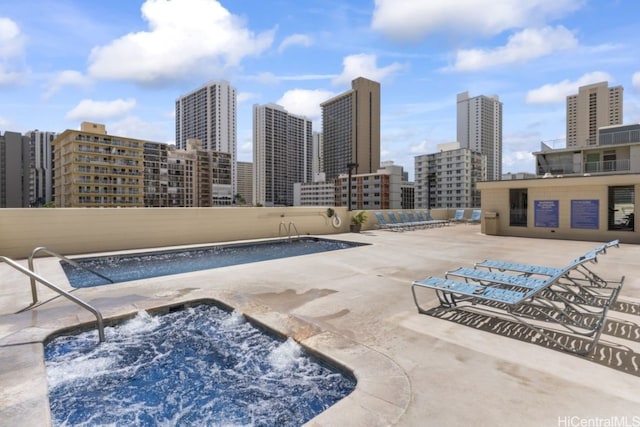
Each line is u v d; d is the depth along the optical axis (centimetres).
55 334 374
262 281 624
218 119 16100
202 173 13250
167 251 1049
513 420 215
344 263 820
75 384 299
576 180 1382
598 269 758
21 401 237
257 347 369
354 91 12425
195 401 276
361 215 1720
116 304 472
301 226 1549
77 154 9450
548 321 409
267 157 16175
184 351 362
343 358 308
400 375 275
